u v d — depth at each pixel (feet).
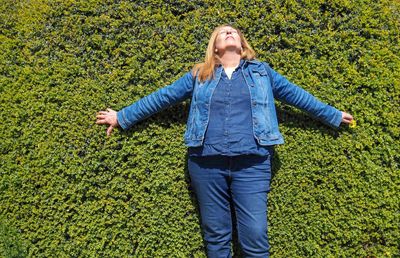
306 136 10.02
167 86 9.59
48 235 9.96
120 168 9.93
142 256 10.03
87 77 10.13
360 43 10.28
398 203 9.89
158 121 10.05
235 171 8.96
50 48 10.26
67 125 9.91
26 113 9.91
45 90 10.04
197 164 9.13
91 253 9.95
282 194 9.96
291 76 10.09
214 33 9.53
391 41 10.43
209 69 9.18
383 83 10.00
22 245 9.87
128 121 9.66
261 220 8.95
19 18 10.50
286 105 10.13
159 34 10.31
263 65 9.43
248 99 8.91
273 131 9.00
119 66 10.20
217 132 8.77
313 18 10.38
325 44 10.24
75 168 9.84
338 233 9.87
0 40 10.29
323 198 9.96
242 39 9.71
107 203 9.91
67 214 9.93
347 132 9.98
